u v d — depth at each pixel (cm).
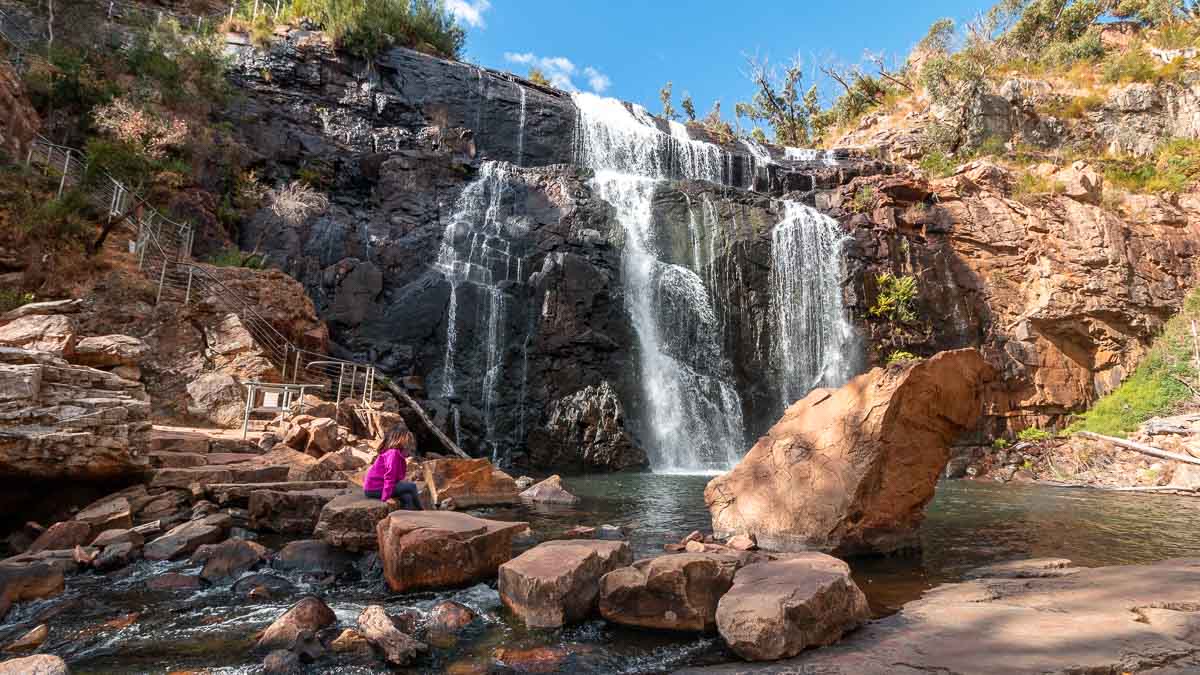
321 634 462
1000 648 412
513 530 661
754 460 844
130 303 1386
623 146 3011
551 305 2102
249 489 858
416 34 3052
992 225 2791
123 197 1619
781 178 3119
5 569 531
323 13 2788
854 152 3641
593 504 1201
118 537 670
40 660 372
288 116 2450
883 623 491
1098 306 2552
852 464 762
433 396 1964
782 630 420
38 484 745
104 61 2083
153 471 844
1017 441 2403
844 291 2630
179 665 417
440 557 598
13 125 1524
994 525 1040
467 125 2775
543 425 1995
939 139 3528
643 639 475
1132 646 407
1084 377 2612
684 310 2367
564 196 2453
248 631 479
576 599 518
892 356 2500
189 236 1783
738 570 555
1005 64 3953
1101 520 1103
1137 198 2872
